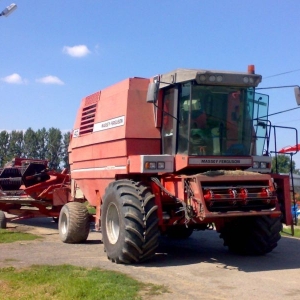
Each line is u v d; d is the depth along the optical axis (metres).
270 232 10.61
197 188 9.09
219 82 9.66
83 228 12.71
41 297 7.05
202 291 7.52
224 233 11.39
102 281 7.84
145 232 9.38
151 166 9.77
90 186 12.55
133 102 10.66
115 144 10.95
